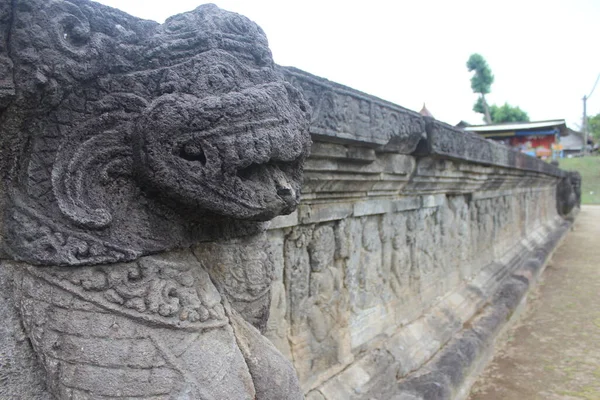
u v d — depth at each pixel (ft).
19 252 3.51
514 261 21.31
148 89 3.84
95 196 3.65
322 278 8.59
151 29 4.04
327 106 6.62
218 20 4.16
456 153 11.71
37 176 3.51
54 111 3.53
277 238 7.54
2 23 3.19
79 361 3.41
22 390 3.59
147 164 3.66
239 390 3.76
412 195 11.82
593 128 102.01
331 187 8.14
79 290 3.49
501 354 13.19
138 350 3.47
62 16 3.40
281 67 5.70
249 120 3.79
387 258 10.91
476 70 90.43
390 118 8.41
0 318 3.56
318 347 8.50
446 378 9.91
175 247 4.10
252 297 4.91
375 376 9.21
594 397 10.61
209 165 3.69
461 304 14.20
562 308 17.42
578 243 31.71
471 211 17.06
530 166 23.36
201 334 3.81
